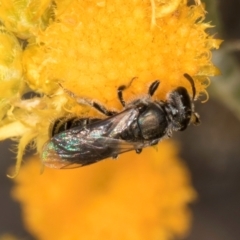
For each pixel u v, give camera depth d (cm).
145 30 7
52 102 7
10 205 10
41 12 7
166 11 7
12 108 7
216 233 10
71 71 7
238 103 8
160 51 7
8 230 10
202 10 7
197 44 7
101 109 7
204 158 10
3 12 7
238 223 10
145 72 7
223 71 8
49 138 7
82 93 7
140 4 7
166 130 6
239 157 10
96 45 7
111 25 7
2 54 7
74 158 6
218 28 7
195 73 7
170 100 6
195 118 7
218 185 10
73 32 7
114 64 7
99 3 7
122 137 6
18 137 7
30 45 7
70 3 7
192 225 10
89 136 6
